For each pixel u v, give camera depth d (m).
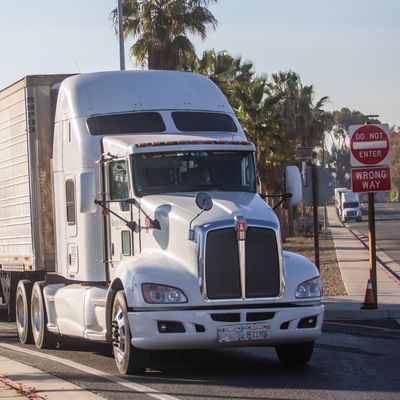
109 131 19.20
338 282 39.72
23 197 23.36
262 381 15.86
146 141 18.19
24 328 22.89
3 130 25.09
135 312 16.12
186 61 56.19
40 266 22.64
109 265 18.77
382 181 27.84
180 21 53.03
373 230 28.20
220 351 19.98
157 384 15.68
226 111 20.06
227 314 16.03
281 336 16.30
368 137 27.89
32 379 15.99
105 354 20.39
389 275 42.81
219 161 17.94
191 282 15.98
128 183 17.80
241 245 16.08
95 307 18.55
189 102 19.83
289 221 92.56
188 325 15.88
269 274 16.23
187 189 17.59
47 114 22.81
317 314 16.64
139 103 19.58
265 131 66.31
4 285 26.48
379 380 15.72
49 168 22.77
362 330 23.62
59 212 21.09
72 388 15.04
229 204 16.53
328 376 16.27
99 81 20.06
